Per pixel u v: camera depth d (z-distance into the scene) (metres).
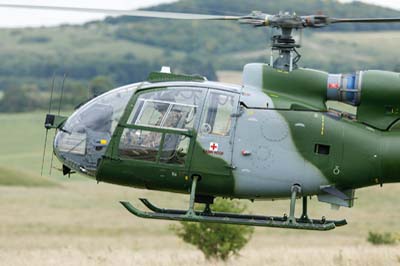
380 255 79.75
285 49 60.72
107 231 173.50
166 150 59.22
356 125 60.84
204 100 59.56
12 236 160.00
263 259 84.19
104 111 61.53
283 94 60.56
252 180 59.69
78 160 61.66
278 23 59.19
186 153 59.16
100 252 95.38
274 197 60.84
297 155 59.94
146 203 59.97
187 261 82.62
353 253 85.56
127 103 60.41
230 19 58.97
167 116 59.53
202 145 59.19
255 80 60.81
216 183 59.38
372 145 60.50
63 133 62.06
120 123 59.75
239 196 60.62
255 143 59.50
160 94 59.91
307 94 60.69
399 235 127.12
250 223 58.75
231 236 93.31
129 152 59.53
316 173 60.12
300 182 60.06
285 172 59.84
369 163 60.50
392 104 60.25
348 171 60.47
